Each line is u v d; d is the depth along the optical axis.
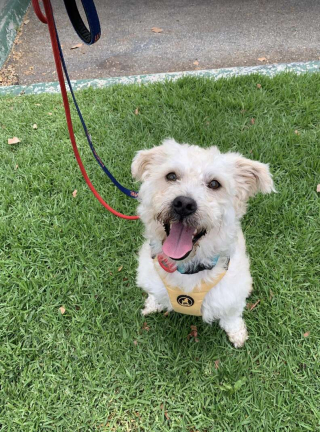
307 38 1.21
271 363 0.52
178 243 0.42
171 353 0.54
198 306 0.48
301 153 0.77
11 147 0.86
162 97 0.94
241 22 1.32
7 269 0.63
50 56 1.22
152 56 1.18
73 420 0.49
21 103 0.96
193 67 1.12
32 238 0.67
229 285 0.47
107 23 1.37
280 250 0.64
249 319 0.57
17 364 0.53
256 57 1.14
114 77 1.06
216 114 0.88
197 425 0.48
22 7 1.45
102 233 0.67
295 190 0.72
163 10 1.44
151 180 0.45
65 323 0.58
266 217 0.68
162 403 0.50
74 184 0.76
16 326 0.57
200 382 0.52
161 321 0.58
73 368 0.53
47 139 0.86
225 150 0.79
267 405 0.49
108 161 0.80
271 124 0.84
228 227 0.43
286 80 0.95
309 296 0.59
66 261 0.63
